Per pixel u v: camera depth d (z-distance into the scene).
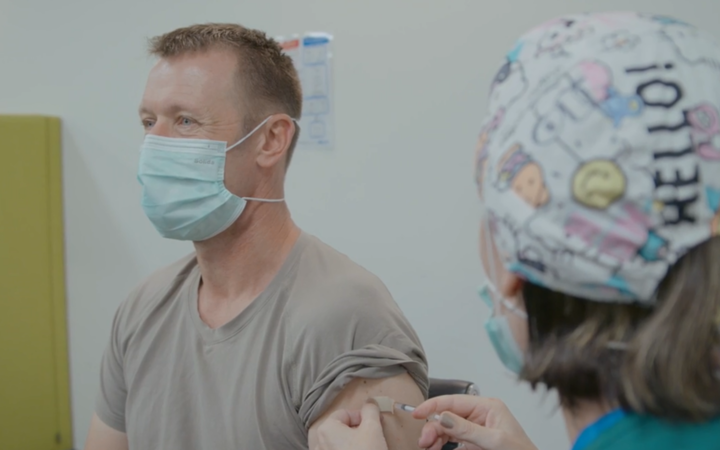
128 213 2.55
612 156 0.51
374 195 2.12
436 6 1.94
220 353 1.17
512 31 1.84
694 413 0.52
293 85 1.32
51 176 2.59
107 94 2.52
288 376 1.10
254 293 1.20
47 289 2.60
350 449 0.90
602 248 0.52
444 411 0.92
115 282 2.60
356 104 2.11
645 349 0.52
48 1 2.56
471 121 1.93
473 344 2.01
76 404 2.70
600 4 1.71
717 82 0.53
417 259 2.07
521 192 0.55
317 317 1.10
